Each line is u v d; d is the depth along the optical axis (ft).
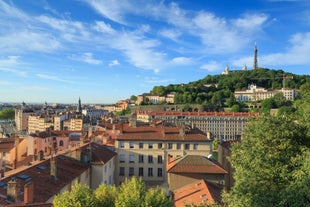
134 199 104.78
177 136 255.70
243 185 88.94
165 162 250.16
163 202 108.06
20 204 104.22
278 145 108.88
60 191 137.18
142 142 251.39
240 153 117.60
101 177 189.98
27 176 137.69
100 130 364.58
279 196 75.36
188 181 165.37
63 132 354.13
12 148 284.61
